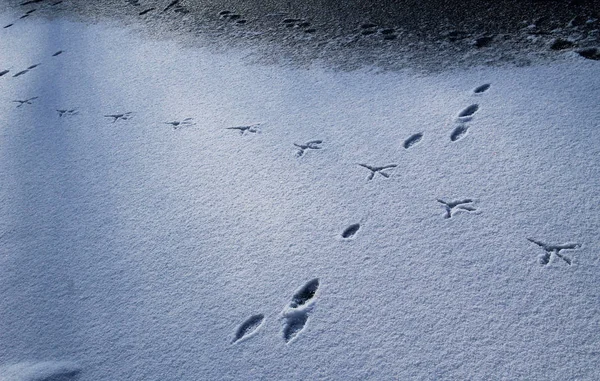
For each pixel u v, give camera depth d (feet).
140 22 10.07
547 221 4.46
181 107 7.10
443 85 6.46
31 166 6.48
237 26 9.27
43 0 12.16
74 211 5.61
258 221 5.04
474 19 7.93
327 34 8.41
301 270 4.47
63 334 4.29
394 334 3.85
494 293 3.99
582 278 3.96
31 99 7.98
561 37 6.91
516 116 5.65
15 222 5.62
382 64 7.23
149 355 4.01
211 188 5.57
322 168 5.57
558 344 3.59
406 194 5.04
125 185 5.85
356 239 4.66
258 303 4.26
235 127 6.47
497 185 4.91
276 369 3.76
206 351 3.97
